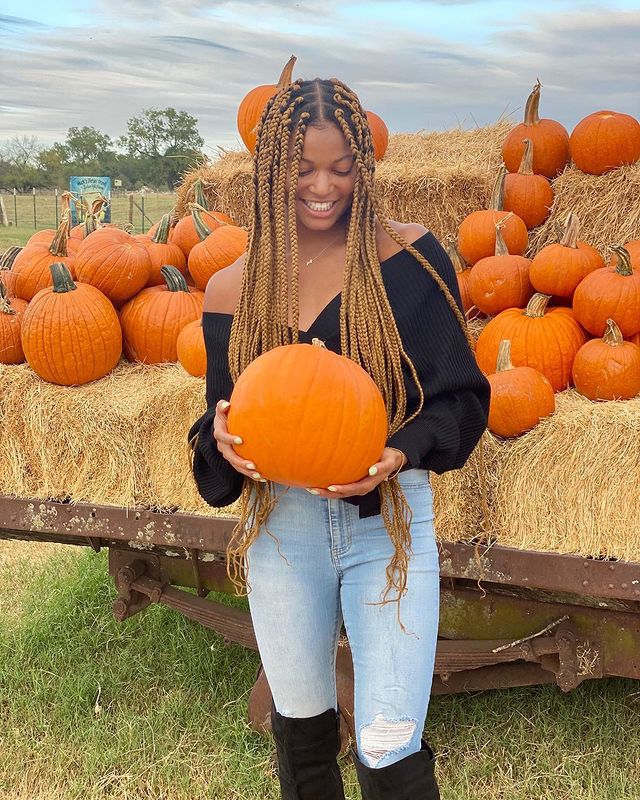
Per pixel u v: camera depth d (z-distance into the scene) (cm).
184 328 329
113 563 325
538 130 429
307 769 196
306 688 189
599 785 272
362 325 175
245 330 184
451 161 459
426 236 183
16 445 303
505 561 252
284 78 406
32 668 349
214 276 196
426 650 179
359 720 179
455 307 181
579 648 264
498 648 266
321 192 172
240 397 167
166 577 321
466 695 324
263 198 177
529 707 316
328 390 161
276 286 179
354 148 170
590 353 304
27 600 417
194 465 196
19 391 304
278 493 183
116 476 294
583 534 252
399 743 177
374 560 179
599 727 299
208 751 300
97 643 372
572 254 341
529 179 414
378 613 178
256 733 305
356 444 161
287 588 183
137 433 291
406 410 182
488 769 284
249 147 484
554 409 275
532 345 323
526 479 257
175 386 298
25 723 318
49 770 292
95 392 304
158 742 303
